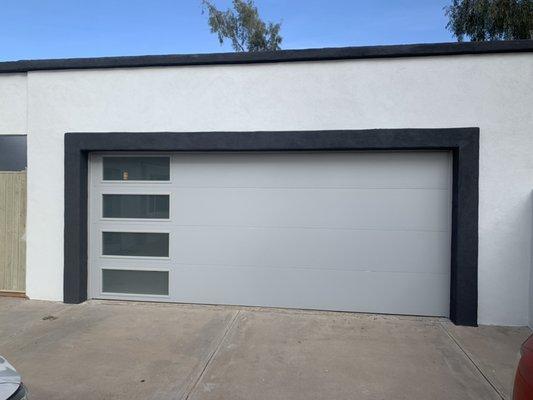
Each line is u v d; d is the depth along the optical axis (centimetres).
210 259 696
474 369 475
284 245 679
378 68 638
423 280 652
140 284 714
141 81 690
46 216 715
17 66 713
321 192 671
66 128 708
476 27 1605
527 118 611
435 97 627
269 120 662
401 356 507
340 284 668
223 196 692
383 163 657
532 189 609
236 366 479
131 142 689
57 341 546
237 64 668
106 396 416
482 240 617
